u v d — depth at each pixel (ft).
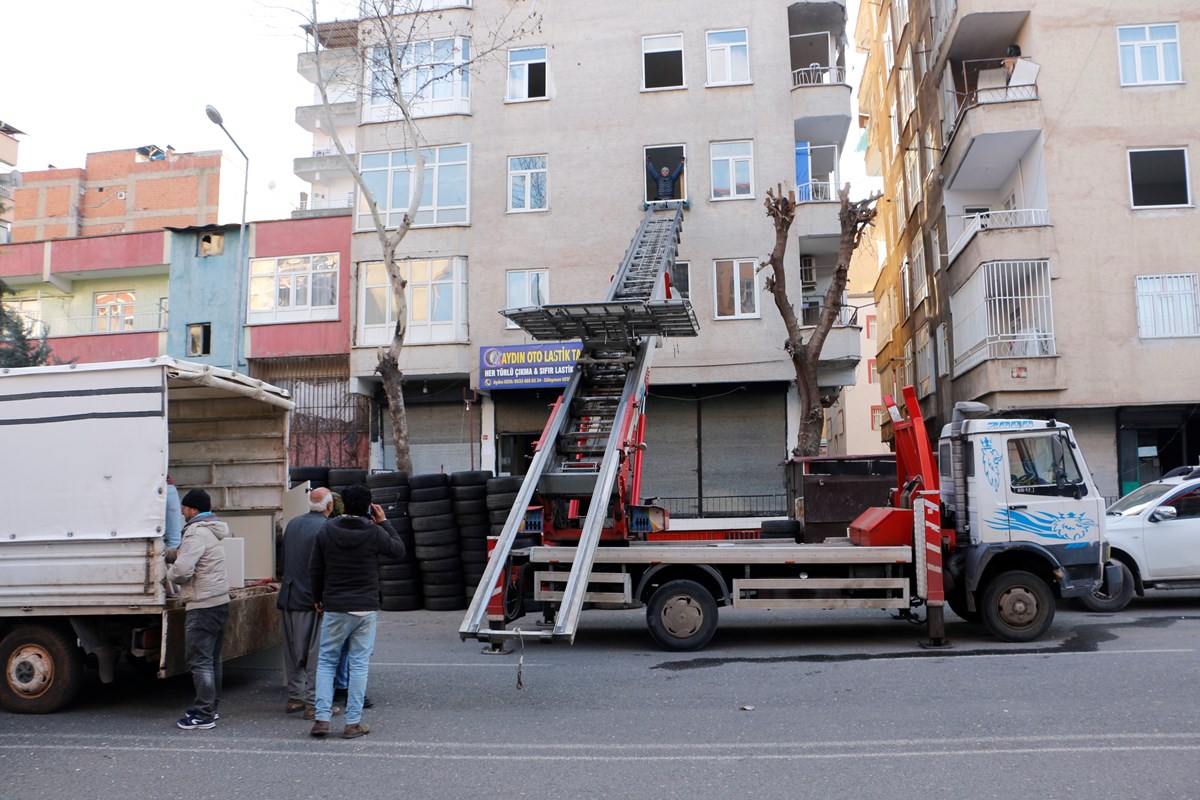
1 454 24.13
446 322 73.31
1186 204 63.00
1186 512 40.01
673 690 25.64
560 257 73.05
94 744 20.98
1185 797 15.97
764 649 32.19
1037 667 27.27
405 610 46.83
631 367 39.17
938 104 78.33
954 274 72.43
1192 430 63.05
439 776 18.11
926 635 34.30
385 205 75.46
